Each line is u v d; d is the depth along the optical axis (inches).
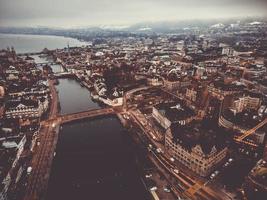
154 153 6382.9
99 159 6195.9
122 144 6978.4
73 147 6840.6
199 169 5383.9
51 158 6117.1
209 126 7416.3
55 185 5201.8
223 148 5812.0
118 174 5570.9
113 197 4825.3
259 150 6176.2
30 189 4972.9
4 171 5128.0
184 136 6131.9
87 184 5231.3
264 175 4685.0
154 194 4805.6
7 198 4734.3
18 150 6063.0
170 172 5541.3
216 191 4867.1
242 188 4842.5
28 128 7608.3
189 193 4827.8
